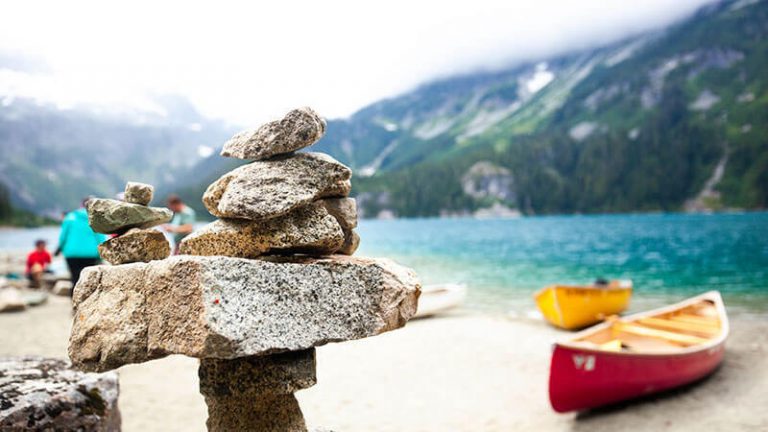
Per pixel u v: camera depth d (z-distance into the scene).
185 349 2.96
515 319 16.11
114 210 3.61
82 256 11.33
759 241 49.81
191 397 8.25
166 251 3.72
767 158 152.00
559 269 32.25
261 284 3.13
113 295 3.40
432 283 26.91
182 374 9.43
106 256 3.63
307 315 3.29
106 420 4.80
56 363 5.35
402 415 8.01
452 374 10.05
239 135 3.70
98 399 4.82
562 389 7.58
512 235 71.88
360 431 7.42
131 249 3.58
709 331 10.38
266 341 3.05
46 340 10.93
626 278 27.38
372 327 3.58
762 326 13.60
